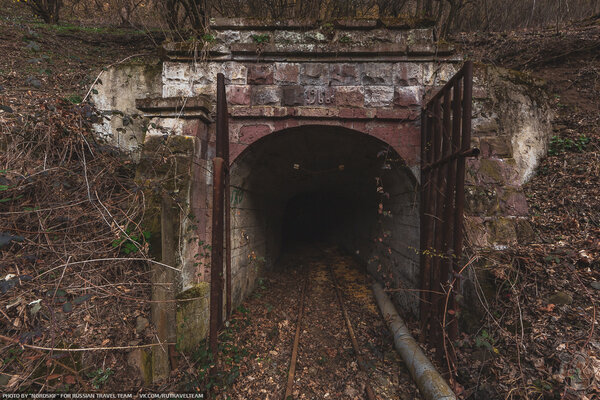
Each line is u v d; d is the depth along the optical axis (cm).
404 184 500
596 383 219
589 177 468
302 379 358
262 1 539
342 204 1173
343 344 439
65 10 1240
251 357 382
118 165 394
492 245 379
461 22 1062
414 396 323
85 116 362
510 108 515
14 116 353
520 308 294
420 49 425
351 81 440
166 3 550
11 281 232
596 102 622
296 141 502
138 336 289
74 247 313
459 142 318
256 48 432
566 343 253
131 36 927
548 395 231
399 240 555
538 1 1010
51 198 331
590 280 297
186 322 337
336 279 764
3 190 300
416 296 468
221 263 374
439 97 372
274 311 533
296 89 438
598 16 902
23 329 250
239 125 436
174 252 336
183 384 289
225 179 395
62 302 264
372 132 435
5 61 641
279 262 952
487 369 281
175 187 354
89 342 266
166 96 442
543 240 385
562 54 741
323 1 561
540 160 540
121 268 323
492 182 409
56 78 588
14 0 1046
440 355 340
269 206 806
